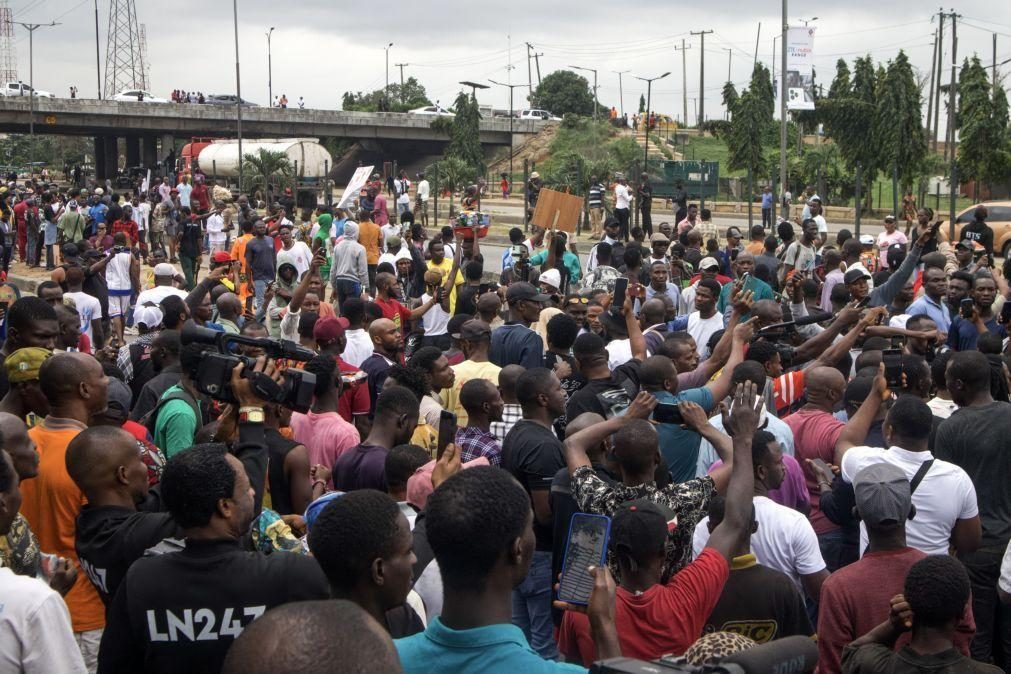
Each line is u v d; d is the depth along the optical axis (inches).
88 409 206.4
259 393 169.6
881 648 167.5
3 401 227.5
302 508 225.6
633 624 154.7
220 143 2194.9
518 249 694.5
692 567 159.5
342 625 70.1
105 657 141.3
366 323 470.9
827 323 427.8
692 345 303.4
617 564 171.2
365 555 127.7
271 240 765.9
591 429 195.2
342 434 263.4
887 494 183.0
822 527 251.6
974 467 237.0
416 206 1704.0
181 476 140.4
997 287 487.2
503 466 238.4
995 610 237.6
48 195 1089.4
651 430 186.7
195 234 933.8
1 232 1034.7
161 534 163.5
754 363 255.0
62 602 143.1
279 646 68.1
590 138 2687.0
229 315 388.2
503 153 3174.2
